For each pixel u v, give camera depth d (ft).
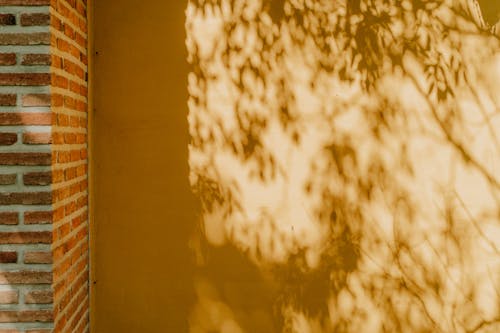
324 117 12.75
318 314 12.91
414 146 12.82
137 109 12.67
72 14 11.01
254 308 12.91
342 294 12.89
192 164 12.75
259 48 12.69
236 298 12.89
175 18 12.67
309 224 12.83
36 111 9.62
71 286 10.95
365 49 12.73
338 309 12.90
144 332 12.85
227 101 12.71
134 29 12.64
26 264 9.70
